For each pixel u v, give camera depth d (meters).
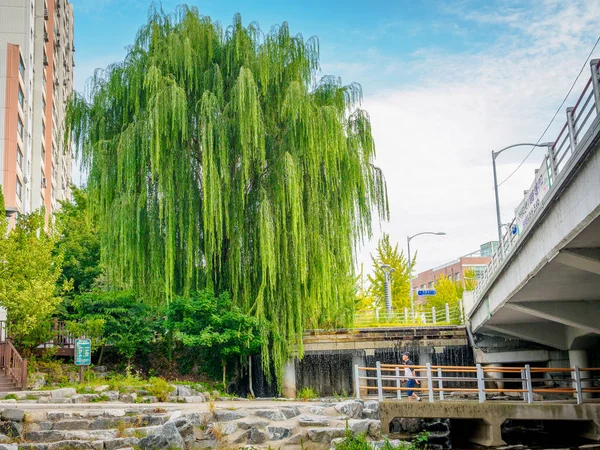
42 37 70.31
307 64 33.22
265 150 31.91
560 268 21.67
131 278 30.86
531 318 34.91
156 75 30.44
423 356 41.31
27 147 61.03
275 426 19.84
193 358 34.50
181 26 33.03
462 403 23.84
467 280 74.12
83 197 43.38
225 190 30.83
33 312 26.75
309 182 32.09
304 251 30.67
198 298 30.97
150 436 17.34
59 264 29.70
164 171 30.64
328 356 40.09
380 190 34.44
